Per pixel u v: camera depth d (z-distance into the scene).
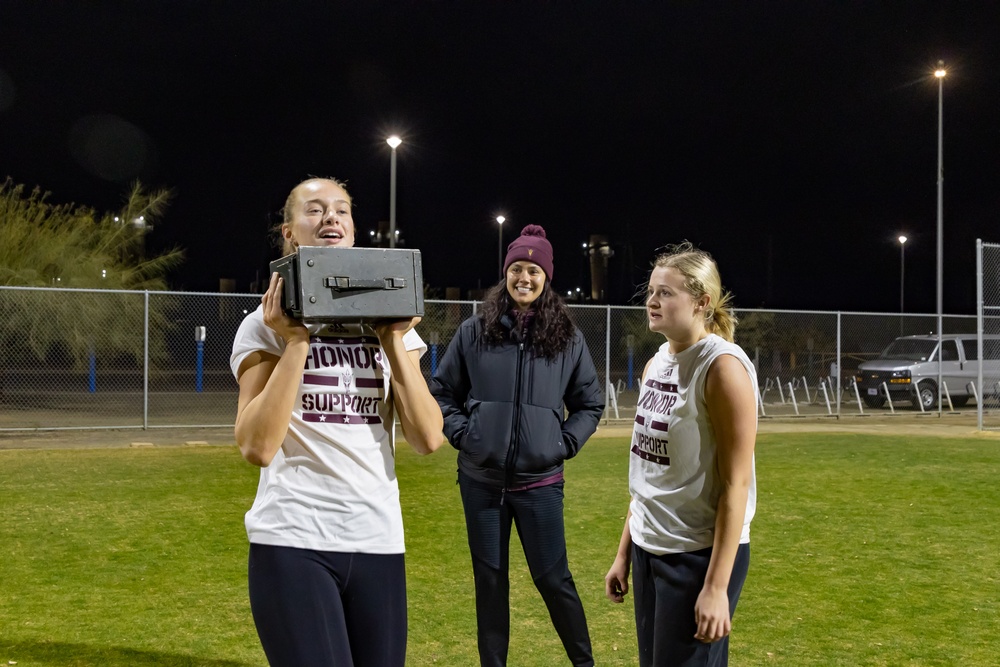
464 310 19.05
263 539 2.09
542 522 3.32
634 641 4.07
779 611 4.52
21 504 7.27
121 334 16.59
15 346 16.80
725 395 2.30
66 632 4.09
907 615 4.46
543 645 4.00
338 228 2.31
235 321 19.53
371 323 2.19
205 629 4.16
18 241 17.27
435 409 2.27
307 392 2.15
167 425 13.51
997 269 14.45
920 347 18.58
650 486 2.51
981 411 13.96
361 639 2.12
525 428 3.27
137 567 5.29
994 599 4.76
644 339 19.50
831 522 6.80
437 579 5.07
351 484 2.13
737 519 2.29
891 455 10.95
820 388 19.22
